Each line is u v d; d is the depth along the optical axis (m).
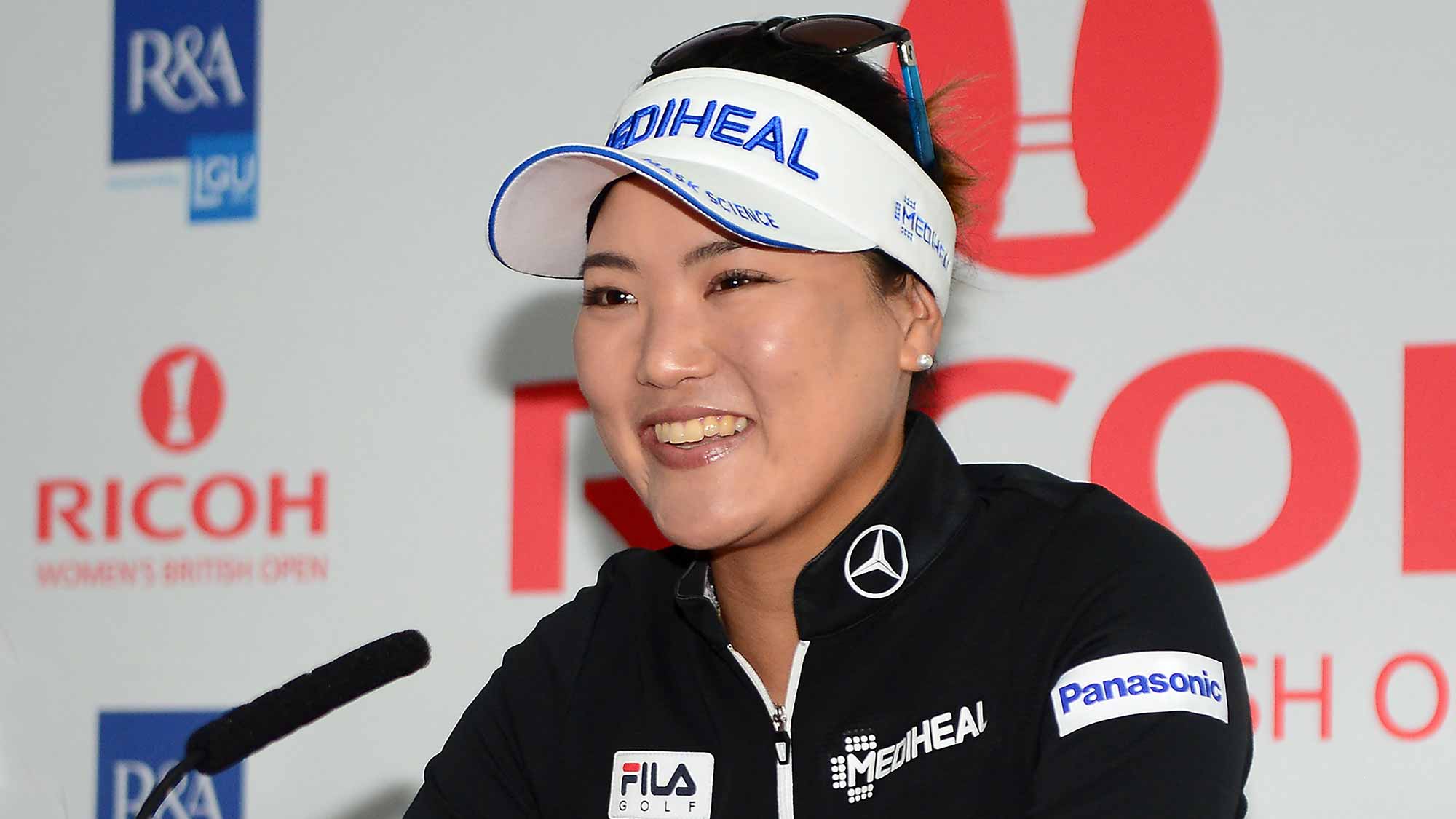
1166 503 4.87
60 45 5.96
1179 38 4.98
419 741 5.38
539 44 5.55
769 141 2.99
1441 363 4.70
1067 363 4.97
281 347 5.64
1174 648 2.76
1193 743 2.65
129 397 5.77
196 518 5.66
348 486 5.53
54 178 5.91
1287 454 4.79
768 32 3.18
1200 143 4.95
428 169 5.59
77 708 5.66
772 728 3.10
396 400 5.53
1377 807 4.63
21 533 5.79
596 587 3.62
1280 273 4.85
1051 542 3.10
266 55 5.77
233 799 5.49
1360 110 4.84
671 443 2.98
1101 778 2.64
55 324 5.85
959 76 5.13
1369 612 4.68
